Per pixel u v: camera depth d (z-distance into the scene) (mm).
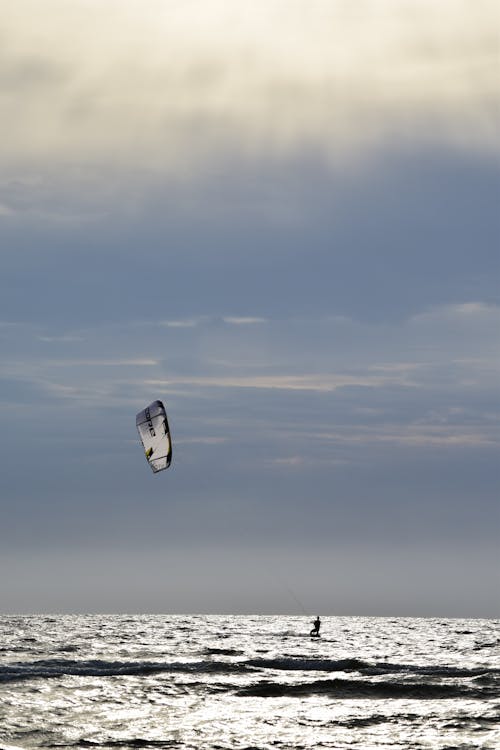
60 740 90250
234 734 93688
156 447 120562
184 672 142750
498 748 86062
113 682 129250
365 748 87125
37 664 158000
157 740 90625
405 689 122062
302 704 111438
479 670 150250
